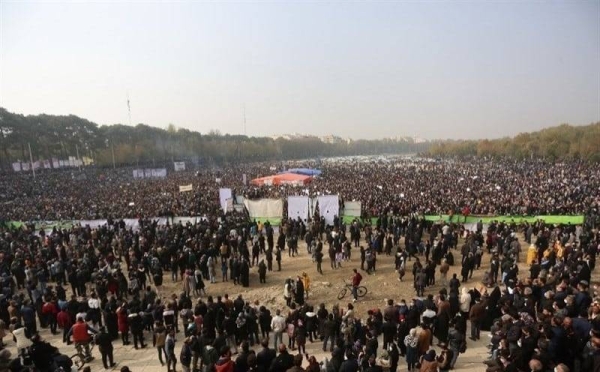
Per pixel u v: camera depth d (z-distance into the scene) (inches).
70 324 534.0
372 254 791.1
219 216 1222.9
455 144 6943.9
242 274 740.7
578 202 1255.5
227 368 354.9
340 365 365.1
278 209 1213.7
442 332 460.1
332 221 1152.2
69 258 816.3
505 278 652.7
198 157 5118.1
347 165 4387.3
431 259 789.9
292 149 7800.2
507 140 5000.0
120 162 3976.4
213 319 497.0
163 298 696.4
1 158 3097.9
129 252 821.2
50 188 2214.6
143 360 492.4
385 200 1467.8
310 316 514.9
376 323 461.4
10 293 619.8
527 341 342.0
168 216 1270.9
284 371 353.1
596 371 292.8
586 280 573.9
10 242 948.0
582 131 3966.5
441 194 1590.8
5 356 382.6
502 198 1379.2
